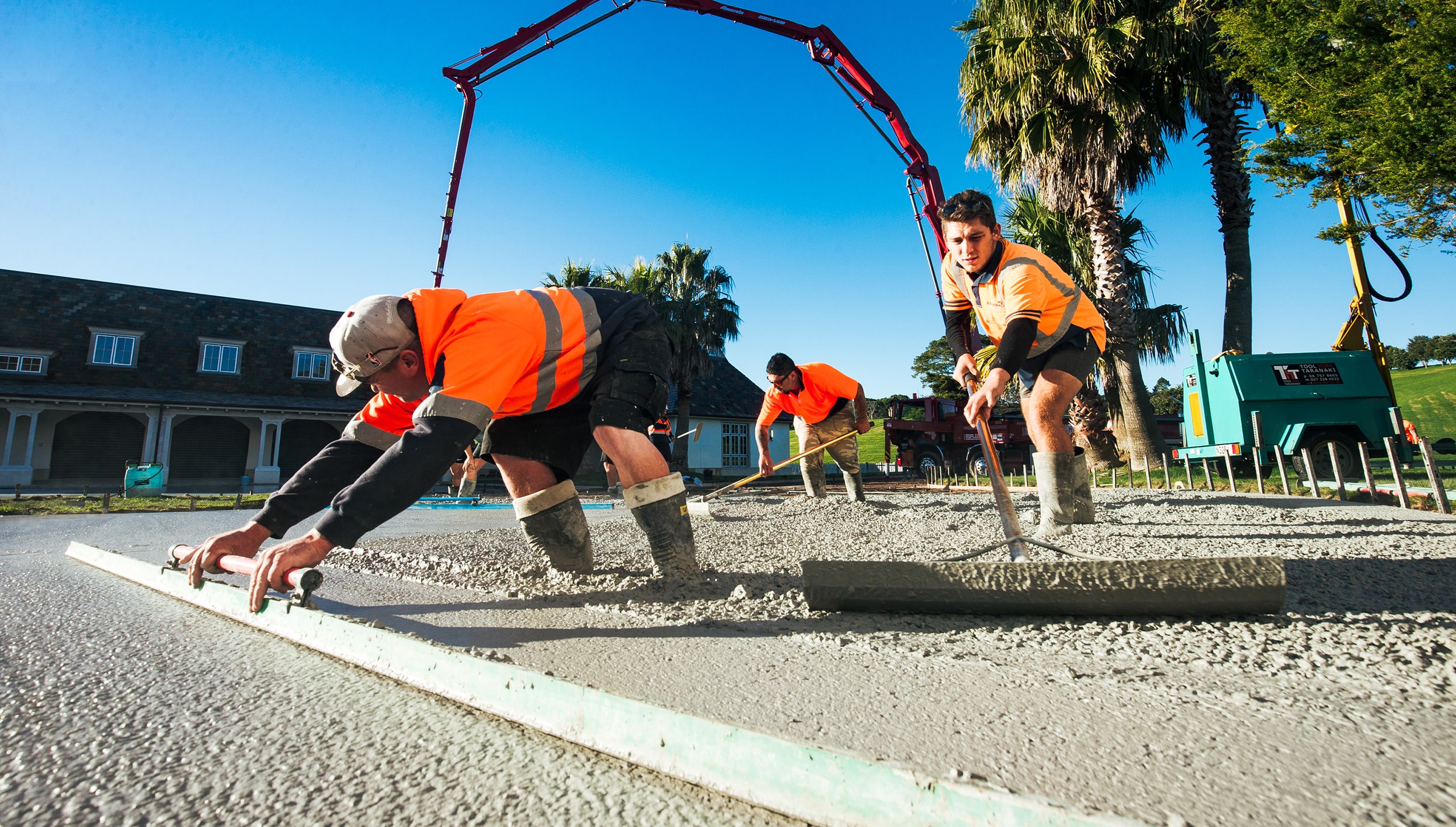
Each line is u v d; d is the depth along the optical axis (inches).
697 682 49.4
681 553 89.4
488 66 507.5
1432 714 40.9
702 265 941.2
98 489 749.3
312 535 64.2
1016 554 79.2
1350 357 371.9
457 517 260.7
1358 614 62.7
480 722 43.9
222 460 869.2
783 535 143.9
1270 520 150.1
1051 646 57.6
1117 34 432.5
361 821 31.7
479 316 73.9
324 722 43.9
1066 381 116.6
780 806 31.6
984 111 507.2
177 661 57.4
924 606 67.4
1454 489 221.0
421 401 77.4
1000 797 26.6
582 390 89.7
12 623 70.2
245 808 33.0
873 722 41.4
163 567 89.4
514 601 81.7
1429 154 232.1
